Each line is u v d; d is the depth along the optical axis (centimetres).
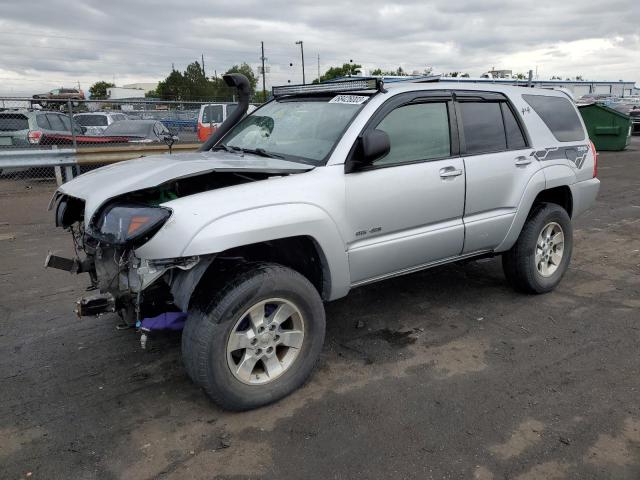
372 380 360
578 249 681
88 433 304
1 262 626
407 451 287
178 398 339
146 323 322
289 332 334
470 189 422
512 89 480
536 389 347
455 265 601
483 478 267
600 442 294
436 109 411
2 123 1185
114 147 1218
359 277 375
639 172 1405
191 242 286
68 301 498
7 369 373
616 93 3644
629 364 379
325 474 271
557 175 490
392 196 373
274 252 355
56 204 384
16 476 269
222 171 317
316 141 375
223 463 279
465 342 415
